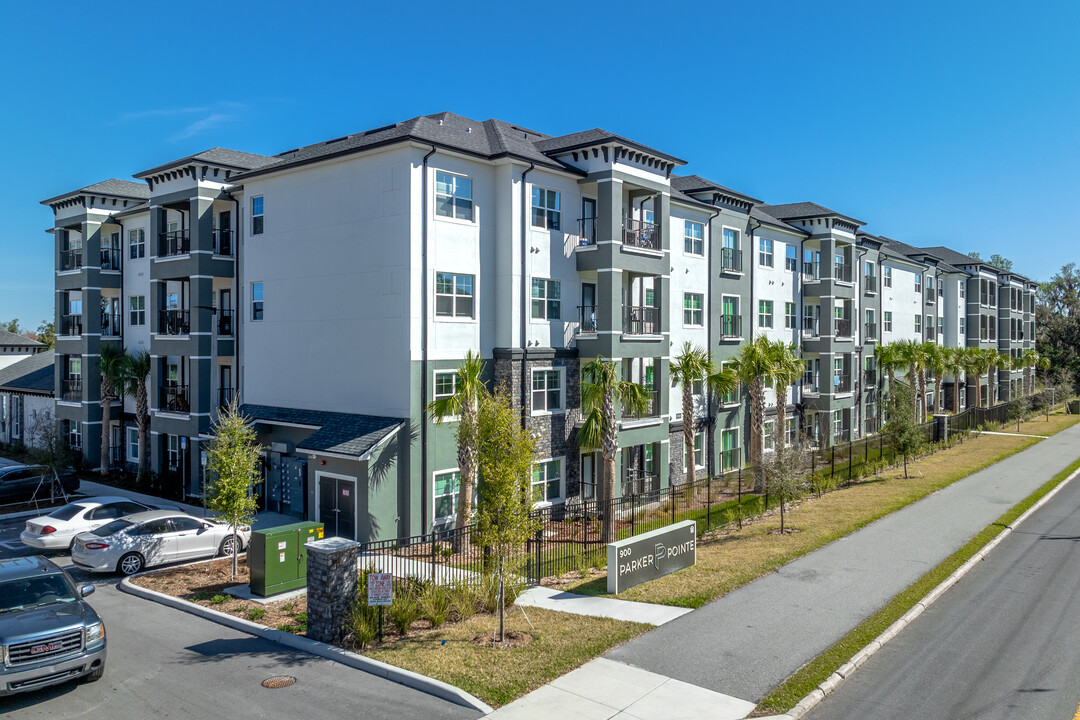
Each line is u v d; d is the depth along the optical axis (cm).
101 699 1107
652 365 2994
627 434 2725
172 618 1514
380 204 2302
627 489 2800
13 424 4225
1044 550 1958
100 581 1809
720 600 1523
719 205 3453
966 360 5603
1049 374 8419
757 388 3033
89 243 3441
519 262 2452
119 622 1488
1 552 2131
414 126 2316
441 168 2300
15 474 2864
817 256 4259
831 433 4200
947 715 1016
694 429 3272
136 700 1102
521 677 1135
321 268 2486
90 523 2105
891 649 1268
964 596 1569
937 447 3944
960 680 1134
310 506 2406
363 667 1216
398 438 2211
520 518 1408
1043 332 8969
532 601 1578
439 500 2298
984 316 6644
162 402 3091
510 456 1405
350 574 1355
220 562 1984
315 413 2477
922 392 4900
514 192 2434
